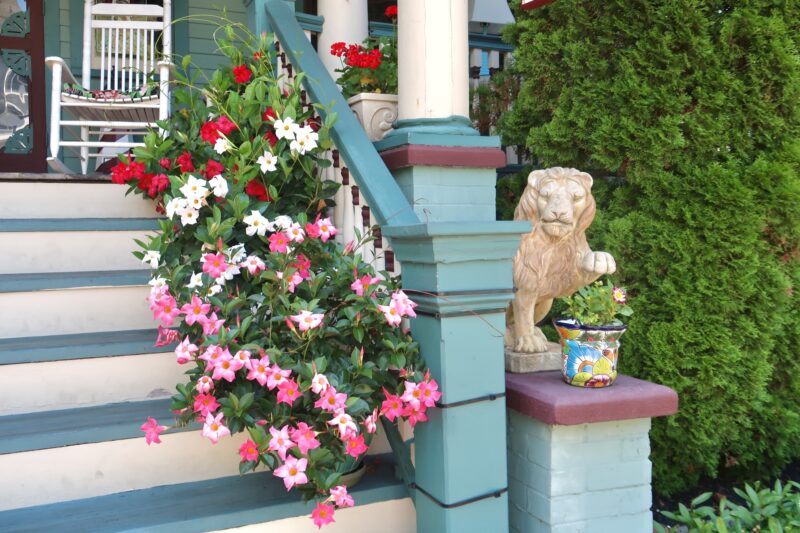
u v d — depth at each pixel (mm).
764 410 2945
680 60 2773
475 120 4133
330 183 2467
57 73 3695
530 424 1922
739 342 2742
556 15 3172
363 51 3174
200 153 2562
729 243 2691
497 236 1772
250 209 2297
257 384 1799
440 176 2400
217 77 2668
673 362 2729
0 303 2400
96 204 3057
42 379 2164
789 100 2734
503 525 1855
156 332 2492
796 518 2244
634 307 2846
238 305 1878
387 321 1769
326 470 1705
